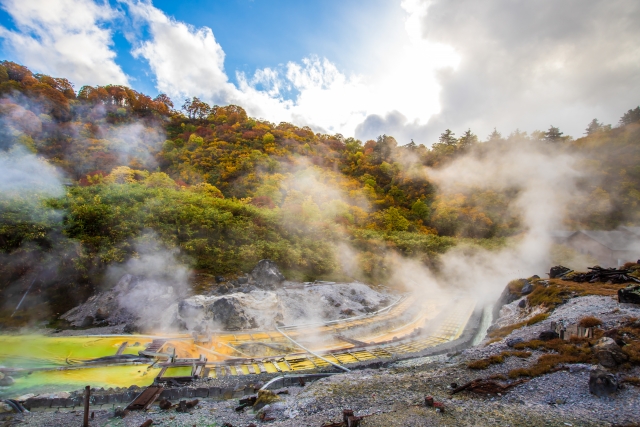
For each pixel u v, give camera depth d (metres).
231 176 69.19
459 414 13.23
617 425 11.62
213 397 16.91
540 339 20.62
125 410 14.49
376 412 13.70
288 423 13.11
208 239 38.22
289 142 105.19
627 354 16.05
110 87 107.06
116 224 34.09
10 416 14.10
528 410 13.36
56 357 20.98
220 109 128.00
